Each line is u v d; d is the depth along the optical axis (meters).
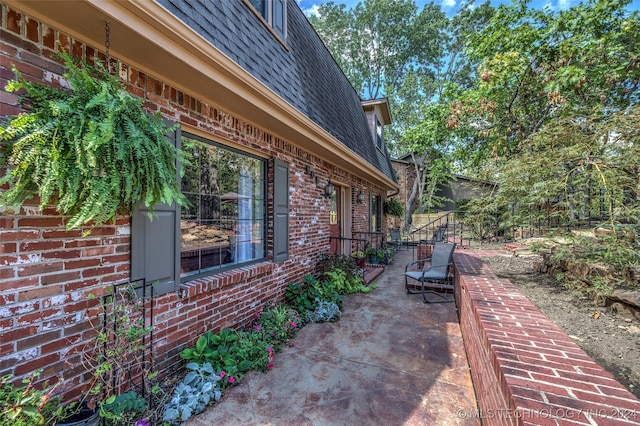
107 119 1.53
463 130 9.69
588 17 6.55
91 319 2.00
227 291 3.21
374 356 2.96
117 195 1.62
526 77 7.05
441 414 2.13
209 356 2.55
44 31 1.78
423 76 24.45
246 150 3.63
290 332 3.41
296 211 4.66
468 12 19.19
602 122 3.34
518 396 1.19
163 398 2.20
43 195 1.43
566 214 3.41
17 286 1.66
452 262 5.02
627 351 2.05
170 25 2.01
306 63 5.16
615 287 2.81
